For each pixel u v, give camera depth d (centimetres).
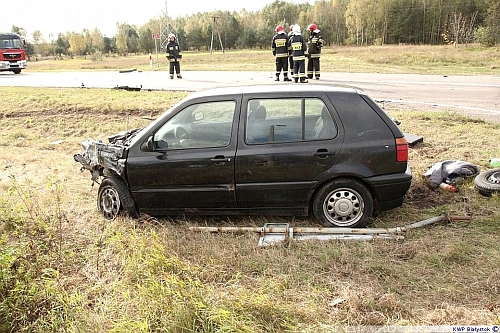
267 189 499
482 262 418
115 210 552
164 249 446
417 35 6562
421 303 363
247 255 449
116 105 1277
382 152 487
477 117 1026
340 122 494
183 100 527
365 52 3753
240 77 1952
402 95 1366
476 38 3931
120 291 381
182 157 507
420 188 611
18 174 780
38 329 352
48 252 454
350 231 480
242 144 499
